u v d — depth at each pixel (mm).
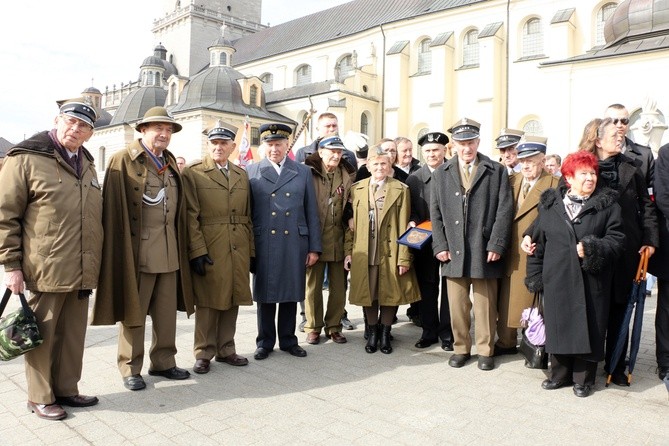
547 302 4809
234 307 5703
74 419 4227
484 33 35281
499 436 3922
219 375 5320
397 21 40938
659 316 5195
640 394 4801
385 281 5988
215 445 3781
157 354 5191
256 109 42719
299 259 5887
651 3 22266
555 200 4906
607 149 5012
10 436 3920
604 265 4586
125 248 4711
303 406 4492
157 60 58344
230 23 63219
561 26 32406
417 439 3873
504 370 5480
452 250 5492
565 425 4117
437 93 37281
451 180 5598
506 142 6367
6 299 4078
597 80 23281
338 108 38719
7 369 5547
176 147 41375
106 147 51688
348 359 5879
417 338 6855
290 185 5898
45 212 4121
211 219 5461
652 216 5012
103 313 4637
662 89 21641
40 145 4160
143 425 4113
